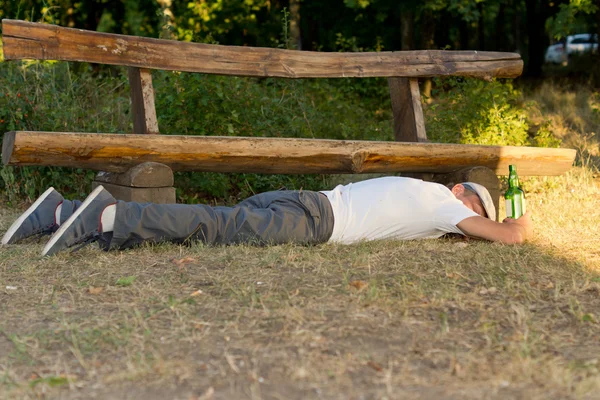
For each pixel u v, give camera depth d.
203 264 3.82
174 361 2.47
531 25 20.44
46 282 3.51
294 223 4.27
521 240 4.36
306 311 2.99
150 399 2.20
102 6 17.78
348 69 5.52
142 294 3.26
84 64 7.56
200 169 4.76
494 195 5.31
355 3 13.48
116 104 7.14
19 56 4.41
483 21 23.92
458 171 5.33
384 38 16.86
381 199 4.39
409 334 2.74
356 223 4.36
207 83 6.27
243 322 2.88
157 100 6.38
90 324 2.88
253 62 5.22
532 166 5.57
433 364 2.46
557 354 2.56
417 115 5.77
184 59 4.98
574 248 4.46
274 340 2.68
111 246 4.01
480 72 5.90
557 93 11.70
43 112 6.17
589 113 10.34
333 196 4.45
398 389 2.25
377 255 4.04
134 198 4.48
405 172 5.56
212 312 3.01
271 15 17.58
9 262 3.89
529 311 3.03
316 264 3.83
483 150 5.34
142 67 4.85
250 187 6.25
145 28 16.44
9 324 2.90
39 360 2.53
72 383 2.31
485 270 3.72
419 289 3.28
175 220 4.09
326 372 2.38
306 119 6.98
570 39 25.11
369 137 7.77
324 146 4.89
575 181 6.97
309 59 5.40
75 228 3.90
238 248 4.14
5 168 5.88
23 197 6.02
